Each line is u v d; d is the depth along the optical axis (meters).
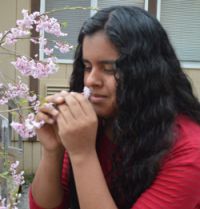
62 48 2.63
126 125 1.32
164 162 1.27
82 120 1.27
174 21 6.74
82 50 1.40
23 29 2.29
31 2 6.12
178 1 6.71
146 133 1.32
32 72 2.19
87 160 1.27
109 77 1.31
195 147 1.25
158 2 6.64
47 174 1.46
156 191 1.26
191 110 1.41
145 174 1.29
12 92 2.42
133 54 1.29
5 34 2.27
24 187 5.44
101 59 1.30
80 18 6.31
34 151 6.21
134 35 1.30
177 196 1.24
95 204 1.25
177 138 1.28
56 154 1.44
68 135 1.27
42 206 1.50
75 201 1.52
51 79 6.16
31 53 5.95
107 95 1.32
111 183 1.39
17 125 1.54
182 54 6.80
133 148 1.32
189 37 6.80
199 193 1.26
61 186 1.50
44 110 1.35
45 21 2.34
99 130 1.46
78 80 1.51
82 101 1.30
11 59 5.85
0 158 2.89
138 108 1.32
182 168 1.24
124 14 1.32
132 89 1.30
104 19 1.32
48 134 1.44
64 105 1.31
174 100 1.39
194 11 6.77
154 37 1.34
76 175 1.27
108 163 1.45
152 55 1.33
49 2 6.23
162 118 1.32
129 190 1.34
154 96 1.33
